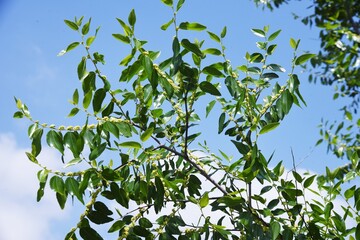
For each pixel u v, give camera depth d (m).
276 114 2.56
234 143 2.47
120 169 2.43
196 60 2.40
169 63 2.38
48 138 2.28
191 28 2.30
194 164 2.57
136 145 2.26
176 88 2.43
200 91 2.69
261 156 2.38
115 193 2.33
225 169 2.67
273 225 2.28
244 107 2.69
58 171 2.29
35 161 2.27
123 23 2.32
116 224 2.35
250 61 2.65
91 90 2.32
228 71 2.51
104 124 2.37
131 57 2.37
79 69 2.32
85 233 2.28
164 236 2.37
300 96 2.44
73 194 2.27
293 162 2.41
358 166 2.58
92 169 2.29
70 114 2.34
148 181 2.33
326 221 2.43
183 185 2.65
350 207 2.48
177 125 2.68
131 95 2.49
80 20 2.34
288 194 2.40
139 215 2.44
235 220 2.57
